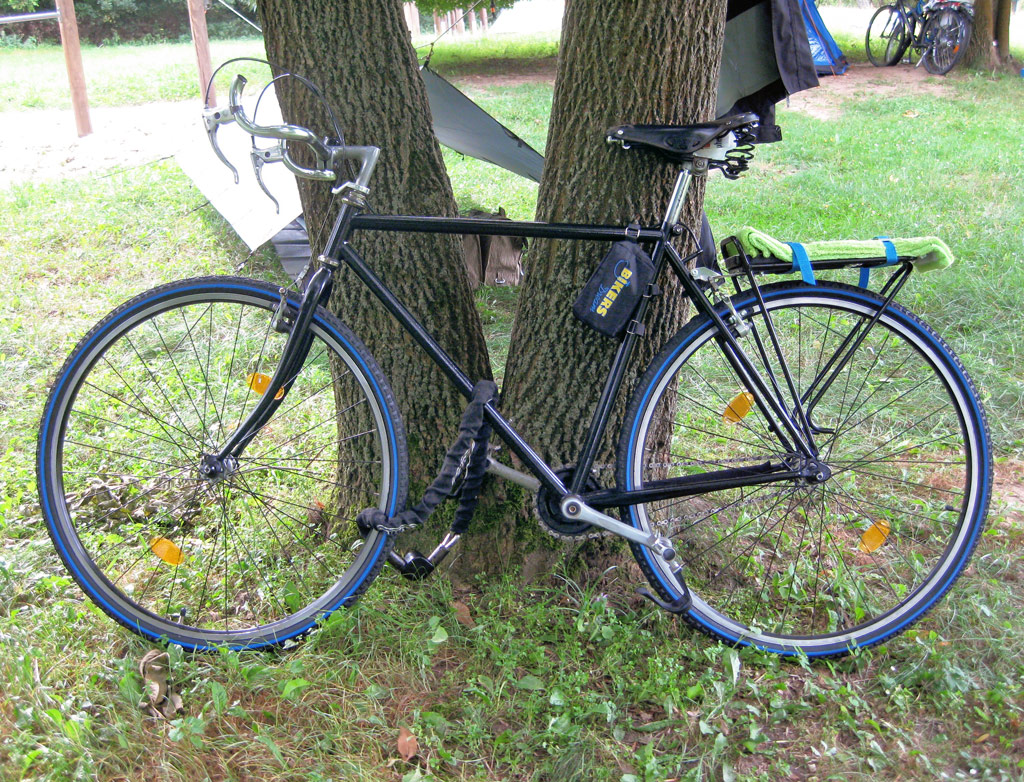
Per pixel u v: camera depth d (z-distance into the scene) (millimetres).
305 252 5258
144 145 8977
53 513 2109
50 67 15961
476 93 12578
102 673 2033
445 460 2088
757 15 3652
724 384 3580
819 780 1837
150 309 2121
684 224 2148
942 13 13062
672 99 2090
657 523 2385
